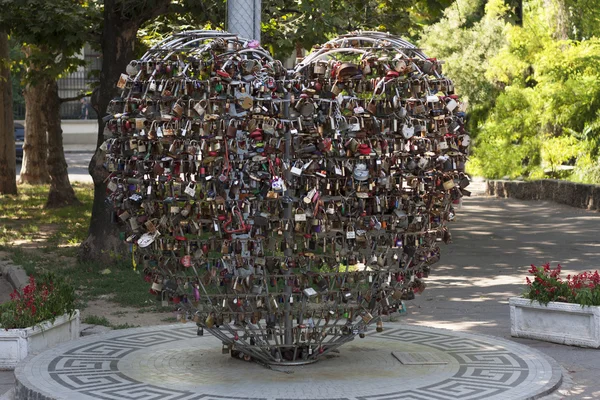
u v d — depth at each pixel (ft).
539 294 29.12
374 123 22.41
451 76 108.58
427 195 23.36
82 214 74.69
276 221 22.33
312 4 46.80
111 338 28.43
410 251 23.61
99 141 48.42
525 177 99.45
